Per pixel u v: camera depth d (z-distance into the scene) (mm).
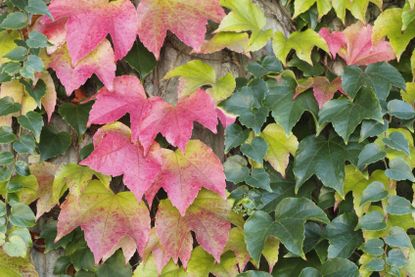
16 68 995
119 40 1012
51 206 1041
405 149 1011
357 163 1021
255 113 1036
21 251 1011
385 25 1074
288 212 1013
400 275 1023
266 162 1071
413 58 1062
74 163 1038
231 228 1035
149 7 1028
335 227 1043
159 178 1004
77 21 1007
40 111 1050
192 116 1000
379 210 1032
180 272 1036
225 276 1034
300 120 1070
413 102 1054
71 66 1014
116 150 999
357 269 1004
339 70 1095
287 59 1091
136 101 1014
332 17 1104
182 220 1020
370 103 1011
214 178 1011
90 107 1063
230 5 1045
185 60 1074
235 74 1078
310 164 1035
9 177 1014
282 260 1056
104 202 1025
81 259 1055
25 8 988
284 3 1095
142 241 1011
